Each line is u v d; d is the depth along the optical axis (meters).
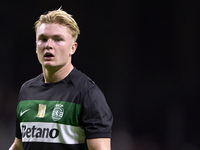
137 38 57.12
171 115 53.75
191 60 55.88
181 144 51.56
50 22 10.27
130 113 54.56
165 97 55.19
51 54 10.22
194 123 52.78
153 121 53.72
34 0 52.53
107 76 56.19
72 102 10.13
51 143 10.01
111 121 10.35
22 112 10.57
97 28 56.28
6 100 48.41
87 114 10.04
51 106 10.24
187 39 56.31
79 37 55.91
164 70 56.56
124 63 56.47
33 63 52.41
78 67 56.03
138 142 51.91
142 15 57.19
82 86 10.34
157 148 51.56
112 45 56.50
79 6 55.38
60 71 10.53
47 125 10.11
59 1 53.72
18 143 11.63
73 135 10.10
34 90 10.74
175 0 56.56
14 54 51.88
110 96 55.50
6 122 45.28
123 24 56.72
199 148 50.94
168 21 56.88
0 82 50.16
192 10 56.09
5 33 51.78
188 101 54.38
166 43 56.75
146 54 56.75
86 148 10.31
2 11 51.75
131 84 56.12
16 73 51.66
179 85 55.62
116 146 50.88
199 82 55.12
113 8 56.53
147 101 55.31
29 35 52.41
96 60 56.22
